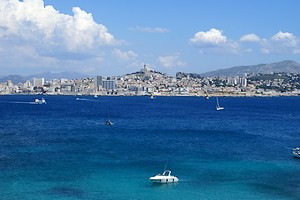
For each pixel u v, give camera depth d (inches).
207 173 3705.7
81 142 5610.2
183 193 3029.0
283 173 3759.8
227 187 3216.0
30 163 4018.2
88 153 4665.4
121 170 3759.8
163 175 3427.7
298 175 3676.2
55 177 3449.8
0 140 5674.2
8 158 4269.2
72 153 4640.8
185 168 3907.5
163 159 4350.4
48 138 6003.9
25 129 7268.7
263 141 6131.9
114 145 5364.2
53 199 2824.8
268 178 3548.2
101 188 3122.5
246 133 7234.3
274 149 5285.4
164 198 2896.2
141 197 2915.8
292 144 5846.5
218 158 4495.6
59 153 4630.9
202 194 3011.8
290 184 3339.1
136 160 4261.8
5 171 3639.3
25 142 5521.7
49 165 3934.5
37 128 7485.2
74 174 3570.4
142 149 5054.1
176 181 3376.0
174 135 6697.8
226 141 6038.4
